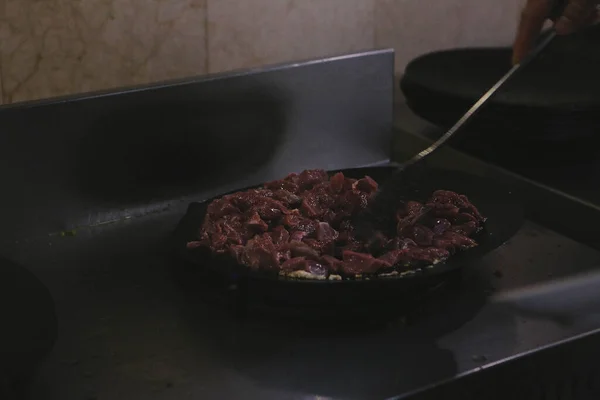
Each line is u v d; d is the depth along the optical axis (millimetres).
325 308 1058
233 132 1437
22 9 1374
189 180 1424
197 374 960
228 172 1456
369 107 1564
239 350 1008
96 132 1317
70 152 1306
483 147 1537
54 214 1322
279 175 1510
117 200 1370
